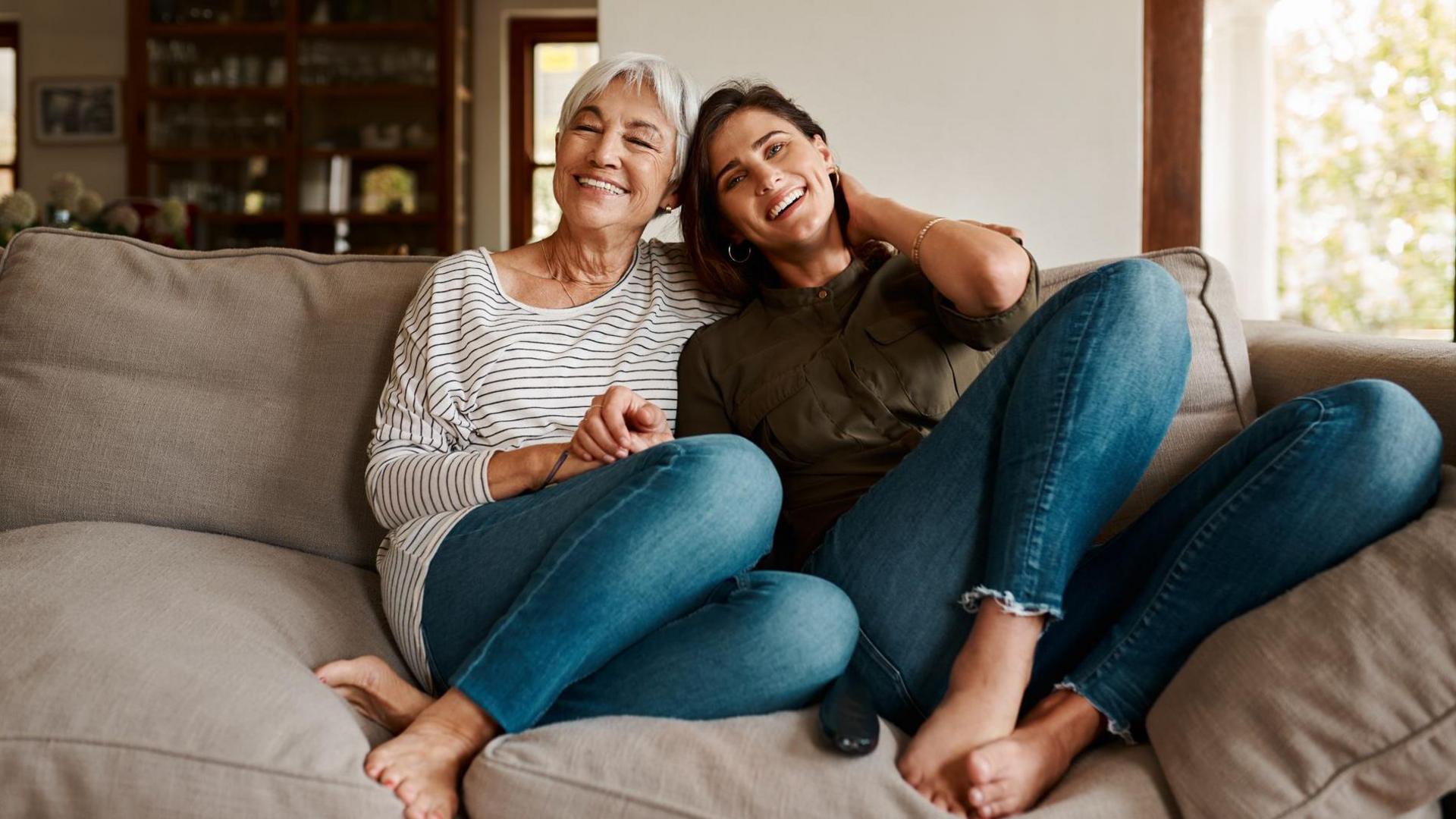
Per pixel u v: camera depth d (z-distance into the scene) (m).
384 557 1.43
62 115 6.77
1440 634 0.99
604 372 1.57
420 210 6.25
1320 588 1.05
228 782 1.02
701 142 1.68
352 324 1.66
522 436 1.49
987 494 1.26
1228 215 4.82
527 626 1.14
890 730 1.16
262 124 6.27
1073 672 1.17
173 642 1.15
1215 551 1.13
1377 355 1.51
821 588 1.19
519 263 1.68
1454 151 4.95
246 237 6.37
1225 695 1.03
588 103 1.65
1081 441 1.19
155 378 1.61
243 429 1.59
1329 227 5.14
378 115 6.28
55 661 1.10
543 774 1.04
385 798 1.04
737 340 1.64
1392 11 4.95
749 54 2.62
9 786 1.04
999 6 2.58
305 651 1.26
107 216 3.96
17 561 1.29
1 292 1.68
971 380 1.56
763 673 1.14
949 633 1.23
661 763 1.05
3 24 6.85
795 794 1.01
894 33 2.60
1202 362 1.63
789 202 1.63
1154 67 2.76
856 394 1.53
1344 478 1.09
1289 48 5.08
